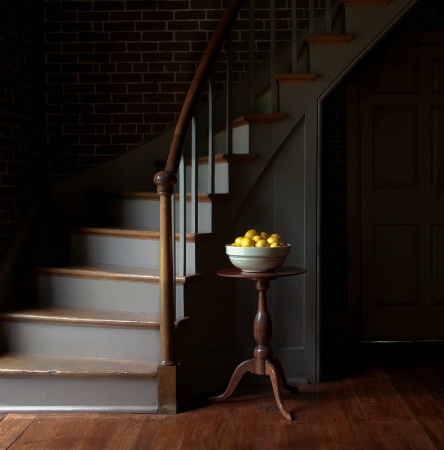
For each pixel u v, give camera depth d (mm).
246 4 4922
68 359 3537
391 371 4105
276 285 3916
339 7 4051
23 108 4305
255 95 4531
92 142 4875
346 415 3318
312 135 3857
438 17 4805
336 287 4863
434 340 4902
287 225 3910
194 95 3607
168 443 2965
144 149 4883
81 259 4246
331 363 4316
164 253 3332
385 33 3820
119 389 3363
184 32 4871
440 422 3209
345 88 4824
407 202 4867
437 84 4836
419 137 4848
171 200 3383
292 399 3576
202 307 3713
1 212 3863
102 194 4617
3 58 3930
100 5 4844
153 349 3488
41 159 4691
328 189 4848
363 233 4867
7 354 3631
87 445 2943
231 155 3773
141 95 4883
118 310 3729
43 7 4812
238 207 3842
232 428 3148
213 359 3758
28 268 3947
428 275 4887
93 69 4859
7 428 3146
